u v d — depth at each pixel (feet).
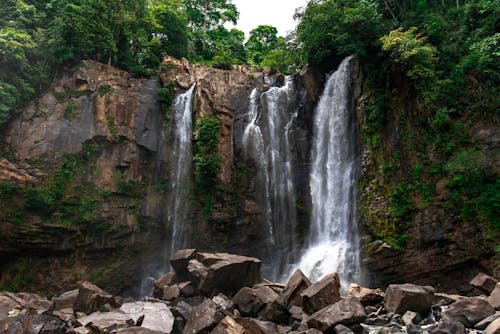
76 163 84.43
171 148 95.50
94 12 95.25
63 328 41.22
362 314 37.06
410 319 37.40
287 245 85.81
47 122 85.81
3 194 74.59
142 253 87.04
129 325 37.88
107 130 88.84
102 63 98.63
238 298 47.57
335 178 83.25
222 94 101.09
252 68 114.21
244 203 89.56
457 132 65.72
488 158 60.95
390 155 72.64
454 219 61.67
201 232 89.51
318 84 95.55
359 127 79.87
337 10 84.17
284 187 90.58
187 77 104.12
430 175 66.59
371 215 71.41
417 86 70.44
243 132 96.89
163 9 122.83
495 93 63.72
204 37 150.61
